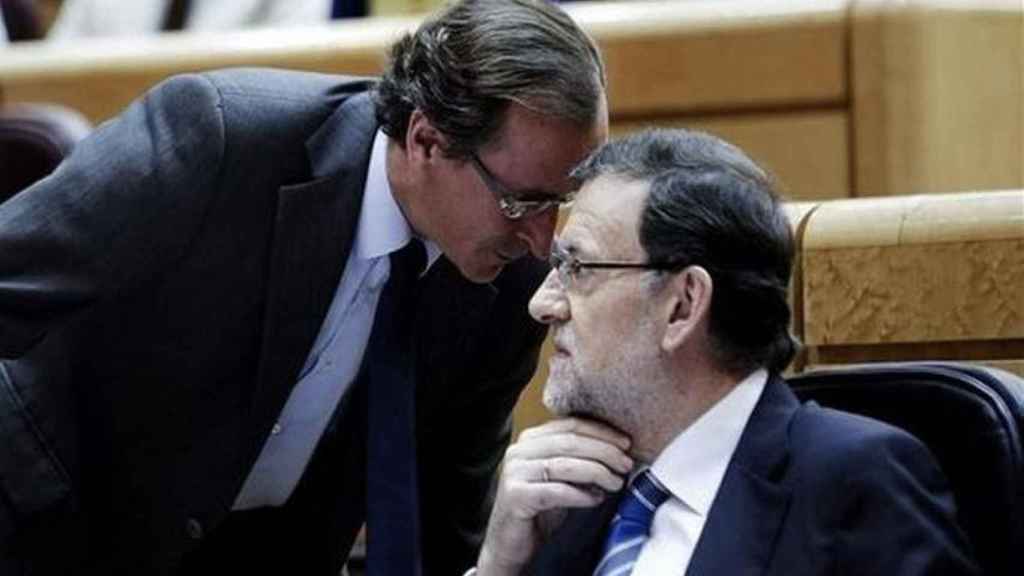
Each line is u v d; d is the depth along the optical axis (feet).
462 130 26.22
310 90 28.32
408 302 28.17
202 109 27.71
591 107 26.23
